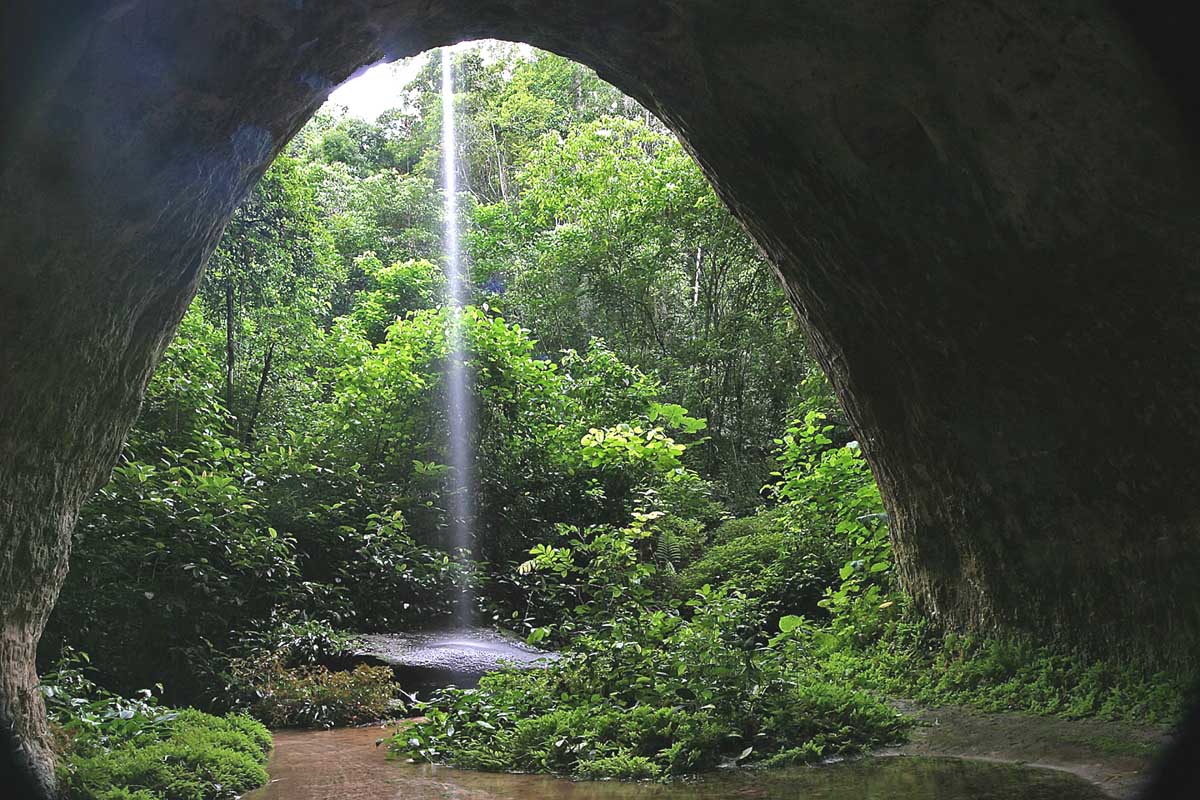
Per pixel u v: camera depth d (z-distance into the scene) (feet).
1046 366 17.62
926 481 22.58
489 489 45.75
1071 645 18.89
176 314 16.21
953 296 18.66
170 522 28.94
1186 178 13.51
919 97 15.90
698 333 65.21
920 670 22.17
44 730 13.56
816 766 15.61
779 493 38.11
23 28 9.89
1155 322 15.23
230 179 15.31
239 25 12.84
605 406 56.75
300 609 32.12
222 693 25.35
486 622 39.91
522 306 75.15
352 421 44.98
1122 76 13.08
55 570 13.99
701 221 63.46
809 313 24.14
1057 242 15.74
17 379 11.73
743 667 18.92
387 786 15.44
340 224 91.35
